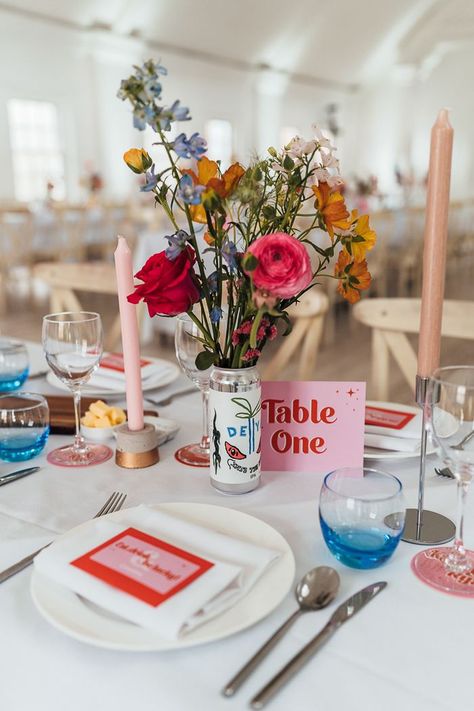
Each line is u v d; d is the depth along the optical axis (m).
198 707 0.49
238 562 0.63
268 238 0.66
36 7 7.47
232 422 0.82
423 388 0.74
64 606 0.58
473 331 1.50
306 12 9.85
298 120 11.75
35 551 0.71
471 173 11.44
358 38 10.93
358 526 0.67
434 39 11.10
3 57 7.56
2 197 7.92
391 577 0.66
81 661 0.54
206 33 9.30
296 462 0.92
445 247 0.71
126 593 0.57
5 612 0.60
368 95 12.34
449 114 0.68
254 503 0.82
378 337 1.64
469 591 0.63
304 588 0.62
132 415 0.94
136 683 0.51
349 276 0.74
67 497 0.84
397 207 7.19
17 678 0.53
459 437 0.64
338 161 0.69
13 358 1.25
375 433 0.98
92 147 8.75
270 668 0.53
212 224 0.73
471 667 0.53
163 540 0.66
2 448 0.95
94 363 0.96
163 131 0.68
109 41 8.45
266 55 10.45
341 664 0.53
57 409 1.12
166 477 0.90
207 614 0.56
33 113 8.20
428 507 0.81
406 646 0.56
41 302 5.86
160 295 0.71
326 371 3.87
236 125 10.66
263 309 0.67
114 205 6.64
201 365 0.78
